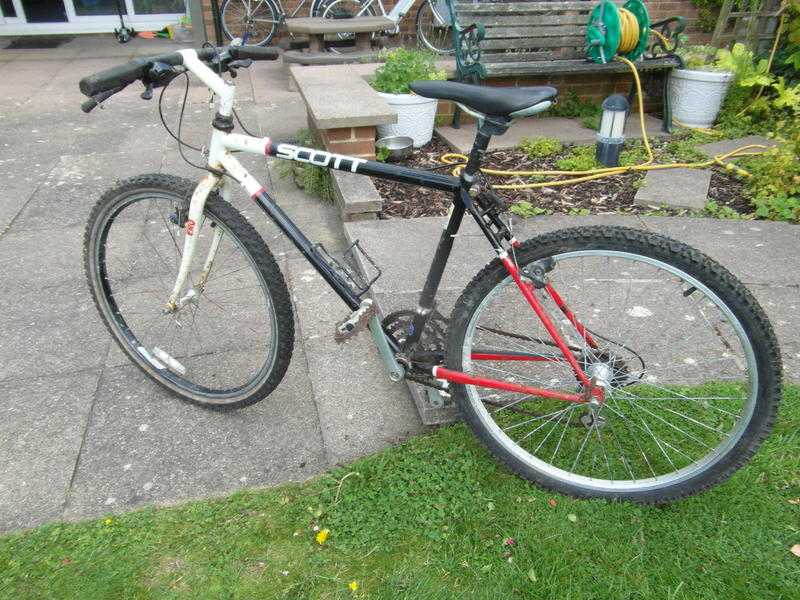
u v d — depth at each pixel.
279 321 2.06
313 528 1.87
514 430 2.16
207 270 2.21
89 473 2.07
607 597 1.67
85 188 4.19
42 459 2.12
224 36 7.72
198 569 1.75
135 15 8.95
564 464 2.06
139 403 2.38
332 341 2.69
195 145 4.92
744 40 5.66
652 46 5.31
